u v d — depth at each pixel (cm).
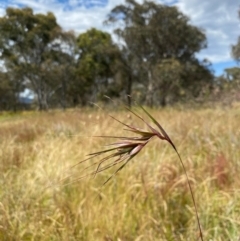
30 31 3816
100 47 3869
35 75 4125
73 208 277
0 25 3769
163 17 3203
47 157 411
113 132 495
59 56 4044
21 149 482
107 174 337
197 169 340
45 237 238
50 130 674
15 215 251
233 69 2808
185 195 291
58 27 3872
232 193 283
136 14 3269
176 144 438
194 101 1420
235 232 223
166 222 256
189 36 3253
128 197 289
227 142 414
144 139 101
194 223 249
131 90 3959
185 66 3212
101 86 4431
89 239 238
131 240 239
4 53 3909
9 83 5122
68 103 4675
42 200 302
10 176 344
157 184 294
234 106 1010
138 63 3544
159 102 3462
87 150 411
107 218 256
